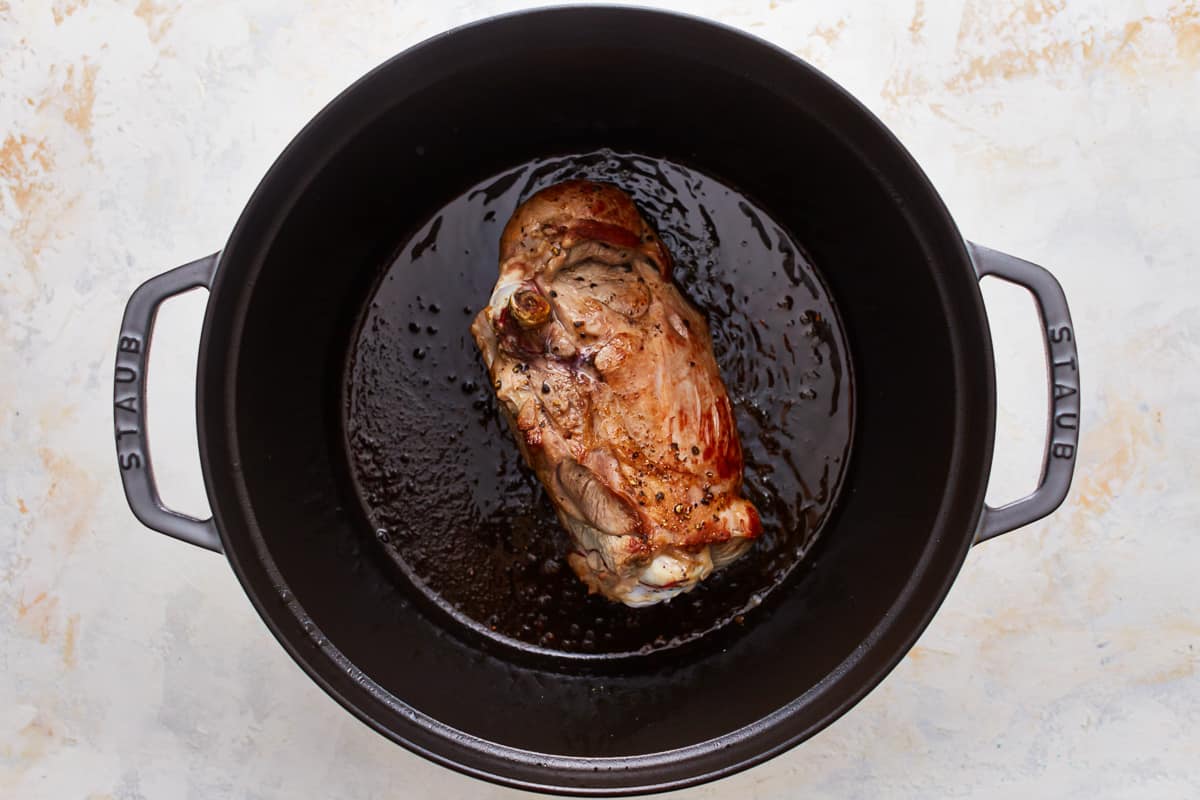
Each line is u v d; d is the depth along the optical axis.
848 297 0.70
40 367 0.71
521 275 0.64
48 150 0.71
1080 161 0.70
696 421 0.63
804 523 0.70
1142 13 0.70
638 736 0.67
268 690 0.70
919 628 0.62
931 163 0.70
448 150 0.68
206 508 0.71
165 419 0.71
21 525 0.71
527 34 0.62
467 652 0.70
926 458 0.65
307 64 0.70
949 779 0.70
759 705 0.66
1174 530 0.70
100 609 0.71
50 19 0.70
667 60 0.64
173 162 0.71
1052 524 0.71
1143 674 0.70
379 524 0.70
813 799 0.70
